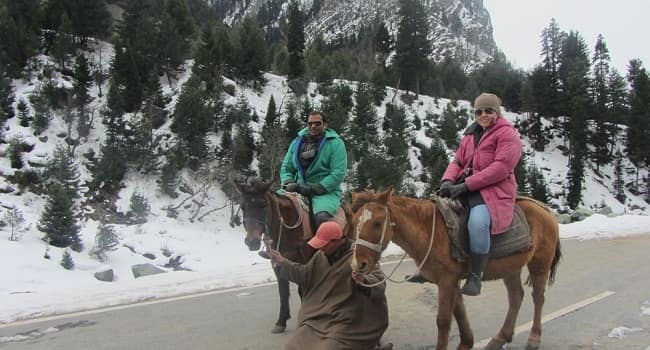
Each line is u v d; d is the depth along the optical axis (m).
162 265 20.66
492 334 5.94
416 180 43.69
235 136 36.66
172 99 39.91
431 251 4.48
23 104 33.28
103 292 8.01
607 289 8.31
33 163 29.77
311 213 5.90
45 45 42.62
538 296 5.57
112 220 26.12
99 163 30.12
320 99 50.66
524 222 5.20
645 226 17.38
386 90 60.41
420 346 5.46
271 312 6.96
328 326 3.91
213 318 6.64
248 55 49.81
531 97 67.06
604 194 61.50
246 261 19.86
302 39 59.78
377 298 4.06
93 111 34.34
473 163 5.10
